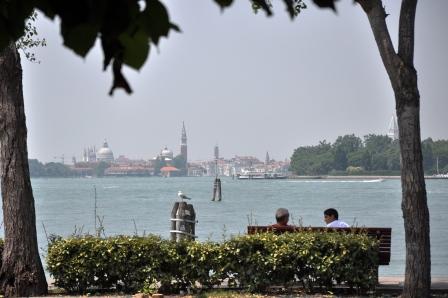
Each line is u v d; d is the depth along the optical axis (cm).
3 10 425
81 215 13500
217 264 2812
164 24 409
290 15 423
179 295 2802
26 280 2803
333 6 398
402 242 6481
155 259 2825
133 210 15475
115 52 404
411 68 2530
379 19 2525
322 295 2733
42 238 6688
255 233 2928
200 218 12219
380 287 2872
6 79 2797
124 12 400
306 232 2855
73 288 2853
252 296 2688
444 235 7725
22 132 2838
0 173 2850
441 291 2800
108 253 2828
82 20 395
